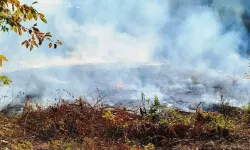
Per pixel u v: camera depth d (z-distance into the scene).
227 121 7.96
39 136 7.18
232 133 7.21
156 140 6.98
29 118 7.90
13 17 5.18
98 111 8.26
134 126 7.43
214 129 7.22
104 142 6.89
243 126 7.75
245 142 6.82
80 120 7.79
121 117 8.19
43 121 7.79
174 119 8.02
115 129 7.39
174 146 6.69
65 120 7.69
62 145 6.52
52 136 7.16
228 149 6.45
